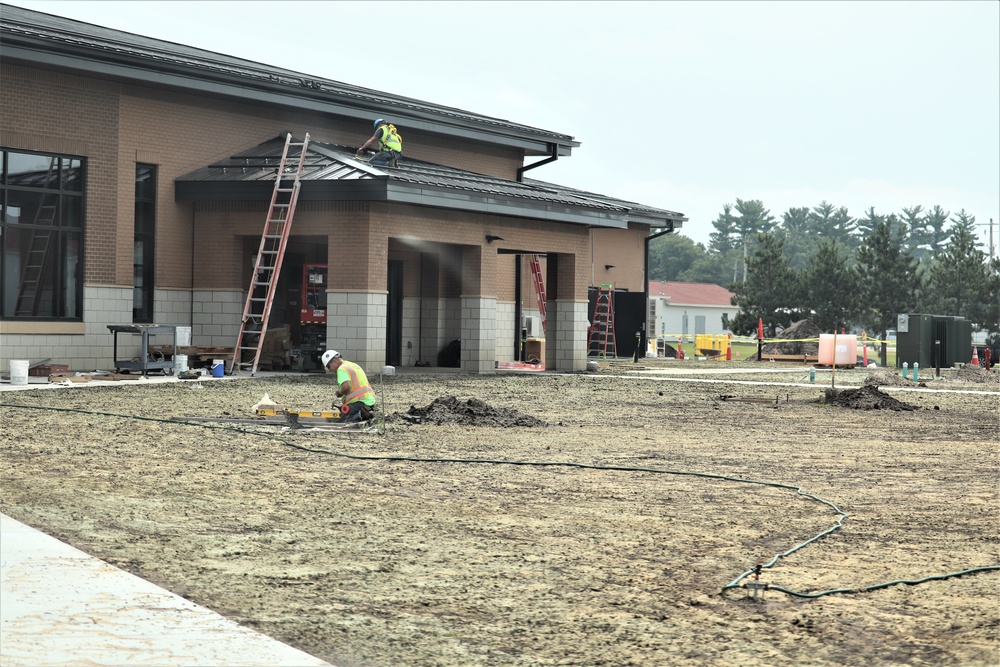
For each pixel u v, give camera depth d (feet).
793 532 31.71
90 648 19.25
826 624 22.53
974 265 210.38
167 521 30.83
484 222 99.66
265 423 55.57
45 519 29.96
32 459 40.88
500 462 44.60
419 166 105.29
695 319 298.56
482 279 100.17
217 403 65.10
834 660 20.36
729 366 138.92
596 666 19.83
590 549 28.91
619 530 31.50
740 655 20.56
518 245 103.24
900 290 210.59
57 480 36.55
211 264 93.50
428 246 107.45
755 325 211.20
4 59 79.97
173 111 92.53
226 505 33.63
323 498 35.42
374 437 51.75
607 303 149.79
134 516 31.27
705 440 54.70
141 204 91.71
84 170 86.43
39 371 80.23
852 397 78.07
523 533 30.81
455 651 20.42
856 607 23.79
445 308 112.98
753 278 213.46
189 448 45.85
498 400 74.74
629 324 152.66
